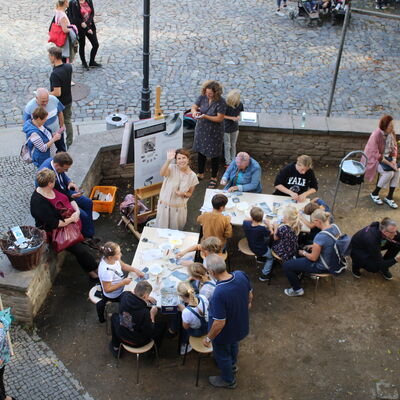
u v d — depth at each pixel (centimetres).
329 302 745
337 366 657
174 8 1634
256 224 723
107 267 630
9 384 612
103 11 1577
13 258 648
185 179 757
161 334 639
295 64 1360
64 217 702
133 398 608
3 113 1110
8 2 1619
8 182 925
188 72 1293
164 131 778
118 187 959
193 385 625
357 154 1029
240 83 1259
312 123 1014
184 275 670
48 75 1255
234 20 1584
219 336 566
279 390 625
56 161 714
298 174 811
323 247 693
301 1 1573
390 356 673
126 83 1239
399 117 1172
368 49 1461
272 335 693
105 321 694
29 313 674
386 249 789
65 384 618
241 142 1030
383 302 750
